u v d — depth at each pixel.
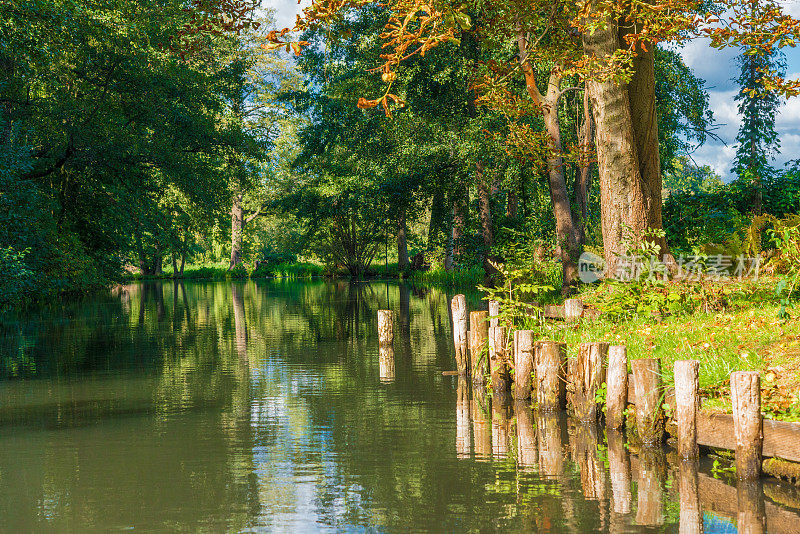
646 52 13.36
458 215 31.20
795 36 11.81
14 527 5.17
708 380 7.45
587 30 12.64
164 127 34.12
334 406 9.52
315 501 5.69
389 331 15.84
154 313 25.64
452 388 10.81
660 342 9.49
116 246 39.62
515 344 9.91
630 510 5.40
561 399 9.08
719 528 5.00
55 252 31.22
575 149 20.22
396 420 8.65
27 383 11.48
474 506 5.54
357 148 39.81
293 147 66.31
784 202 21.05
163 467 6.70
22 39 23.00
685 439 6.79
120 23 29.78
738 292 11.64
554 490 5.92
